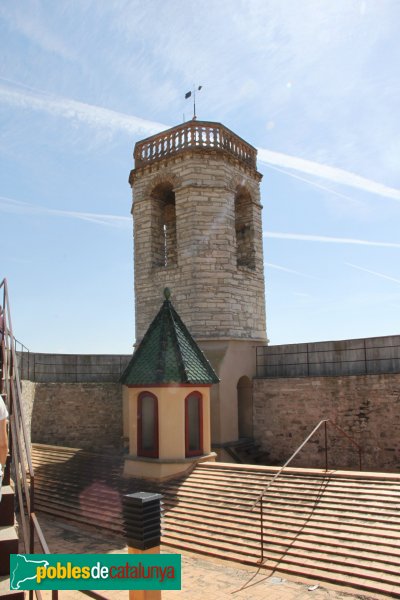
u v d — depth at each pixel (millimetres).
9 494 7320
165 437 17188
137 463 17625
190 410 18047
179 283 23875
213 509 14133
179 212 24219
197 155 24125
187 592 10250
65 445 26094
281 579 10602
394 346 21172
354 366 22219
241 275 24734
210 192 24078
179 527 13695
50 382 26344
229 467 16516
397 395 20078
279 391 23406
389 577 9797
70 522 15617
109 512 15422
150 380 17422
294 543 11672
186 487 15859
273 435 23375
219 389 22359
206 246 23672
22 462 8883
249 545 12047
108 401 28000
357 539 11117
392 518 11570
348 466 21047
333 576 10281
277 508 13305
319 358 23297
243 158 26406
